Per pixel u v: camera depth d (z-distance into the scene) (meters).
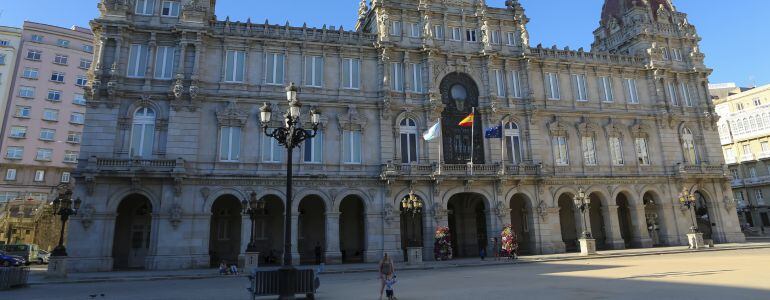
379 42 45.59
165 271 35.00
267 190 40.34
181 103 39.62
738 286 18.92
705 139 54.88
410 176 42.91
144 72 40.12
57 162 77.19
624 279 23.20
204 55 41.34
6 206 62.50
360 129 44.03
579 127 50.62
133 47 40.50
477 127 47.75
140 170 36.88
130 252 40.31
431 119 45.62
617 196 55.59
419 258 37.97
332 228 40.97
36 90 77.88
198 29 40.81
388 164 42.66
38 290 24.86
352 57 45.75
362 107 44.50
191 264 37.22
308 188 41.22
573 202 48.75
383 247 41.59
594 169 49.97
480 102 48.22
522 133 48.53
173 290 24.23
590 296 17.78
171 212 37.28
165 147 38.94
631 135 52.50
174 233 37.38
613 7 61.81
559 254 44.44
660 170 52.41
